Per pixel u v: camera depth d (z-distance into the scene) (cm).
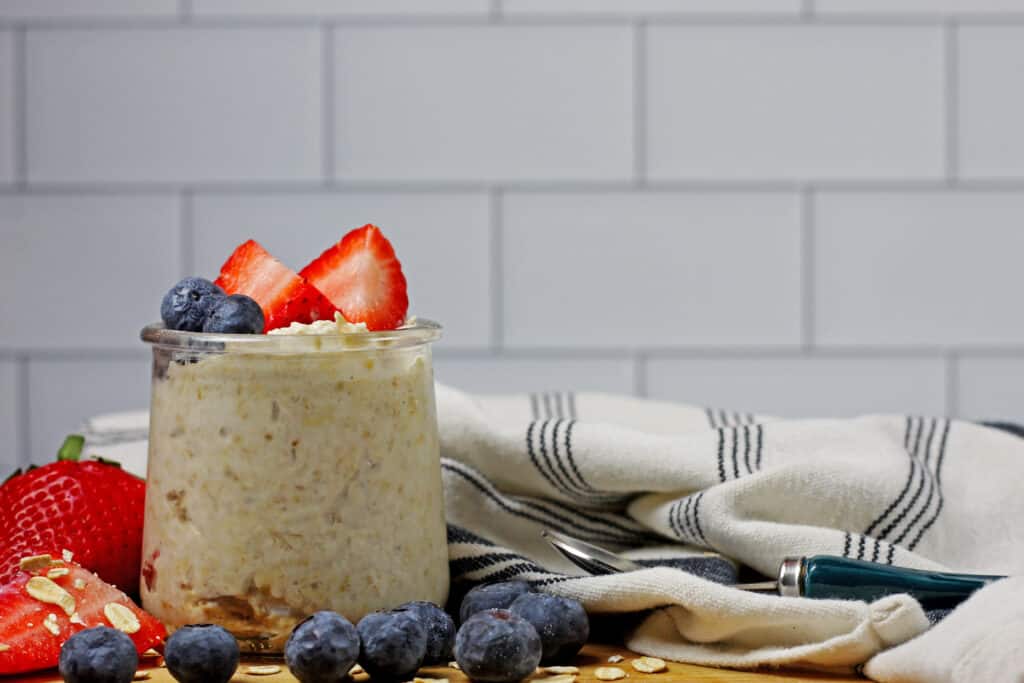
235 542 67
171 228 161
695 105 158
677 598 69
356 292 73
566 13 157
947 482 86
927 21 157
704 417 100
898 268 159
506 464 85
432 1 158
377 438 68
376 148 159
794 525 79
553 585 74
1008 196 159
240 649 69
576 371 161
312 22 158
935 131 158
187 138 160
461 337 161
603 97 158
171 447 69
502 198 159
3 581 74
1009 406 160
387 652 64
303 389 67
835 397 161
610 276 160
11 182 160
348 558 67
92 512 79
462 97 158
